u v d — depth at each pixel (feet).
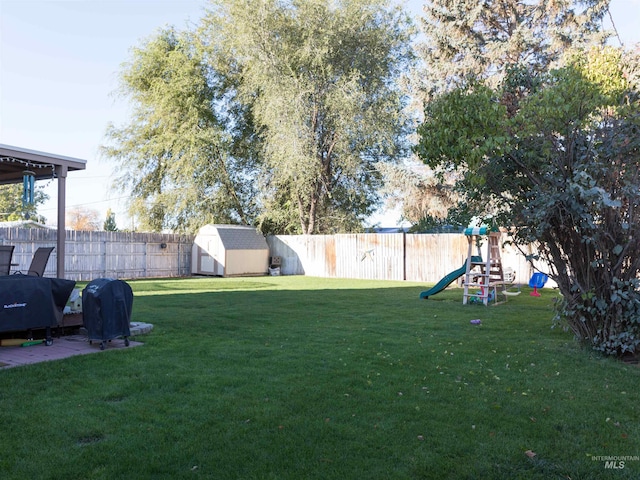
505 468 9.77
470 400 13.83
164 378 15.88
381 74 75.20
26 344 21.15
